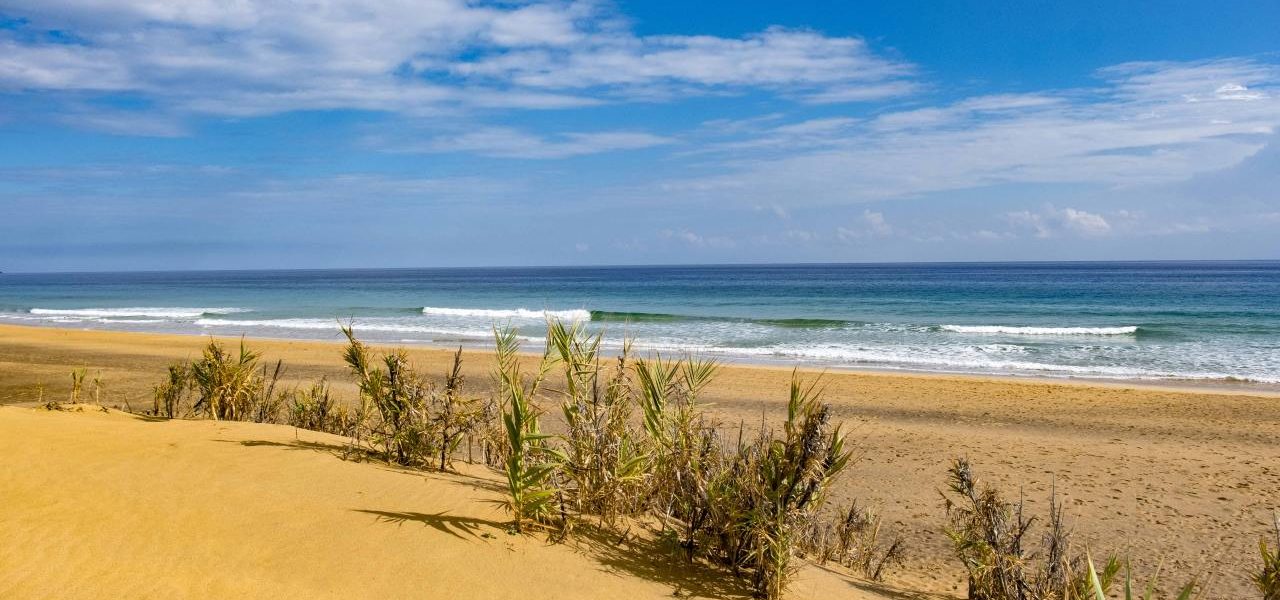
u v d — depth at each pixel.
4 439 4.39
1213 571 6.58
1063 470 10.12
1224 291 65.81
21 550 3.04
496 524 3.96
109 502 3.60
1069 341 27.92
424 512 3.98
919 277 112.88
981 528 4.87
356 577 3.14
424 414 5.35
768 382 17.50
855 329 33.12
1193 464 10.48
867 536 6.58
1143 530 7.72
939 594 5.18
